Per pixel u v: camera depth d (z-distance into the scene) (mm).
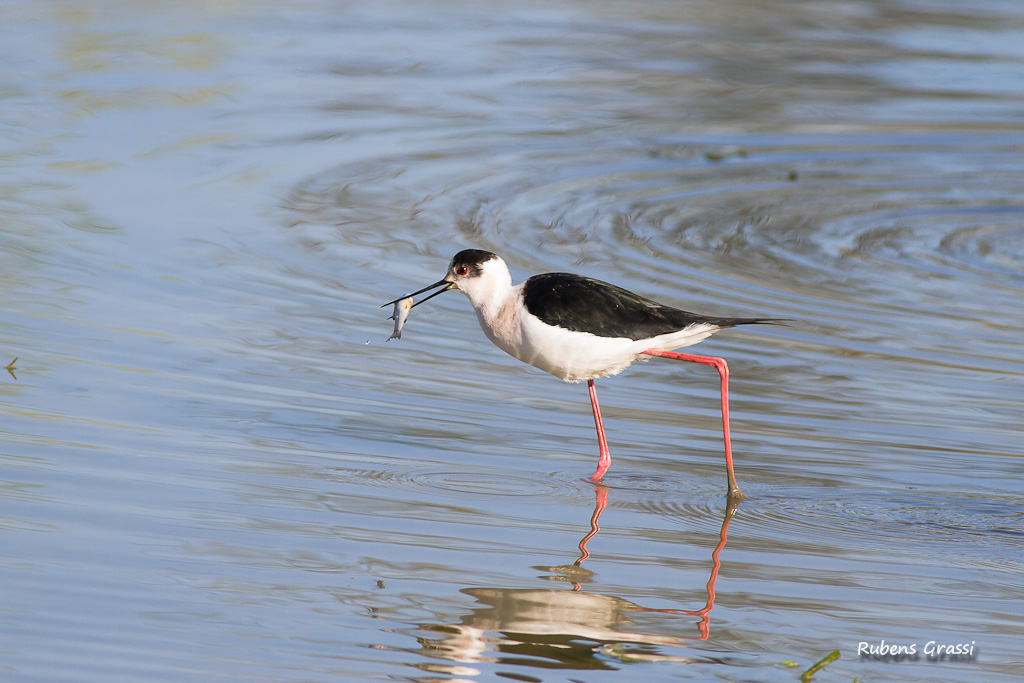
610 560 8336
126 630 7027
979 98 25266
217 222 16547
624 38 28547
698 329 9656
